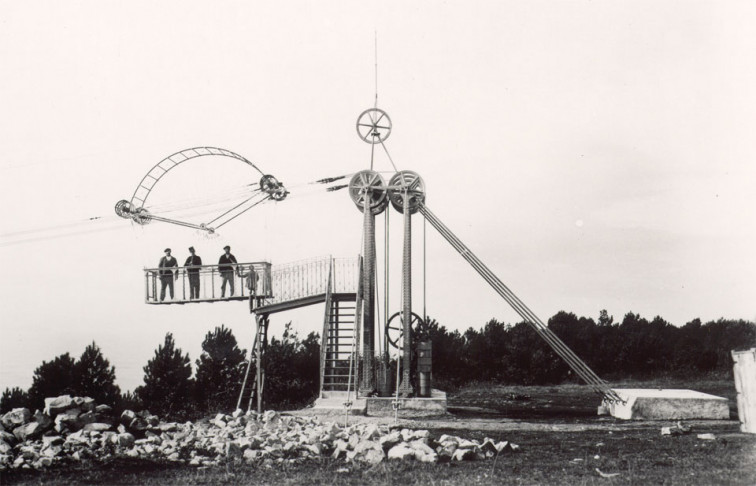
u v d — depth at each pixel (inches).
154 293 1041.5
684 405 808.9
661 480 454.6
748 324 1477.6
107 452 555.2
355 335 912.9
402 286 943.7
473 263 950.4
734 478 454.3
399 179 976.9
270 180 1278.3
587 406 1013.8
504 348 1462.8
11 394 1107.3
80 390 1111.6
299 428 668.7
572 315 1546.5
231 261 1035.9
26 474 492.7
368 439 599.5
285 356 1242.0
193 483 471.5
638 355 1449.3
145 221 1240.2
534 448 596.1
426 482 464.8
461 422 790.5
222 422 704.4
